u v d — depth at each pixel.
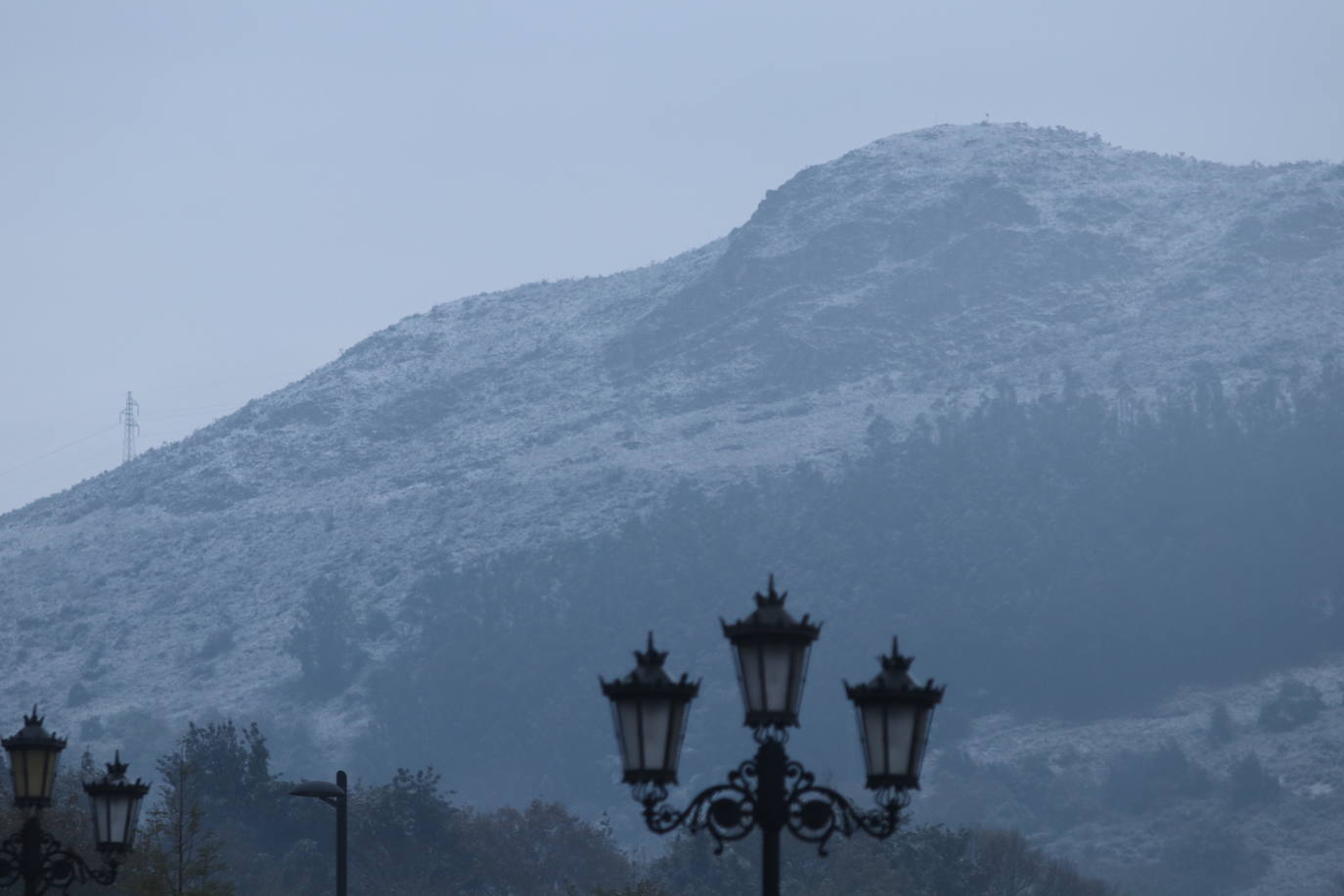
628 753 59.94
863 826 59.84
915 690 60.22
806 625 59.69
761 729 60.06
